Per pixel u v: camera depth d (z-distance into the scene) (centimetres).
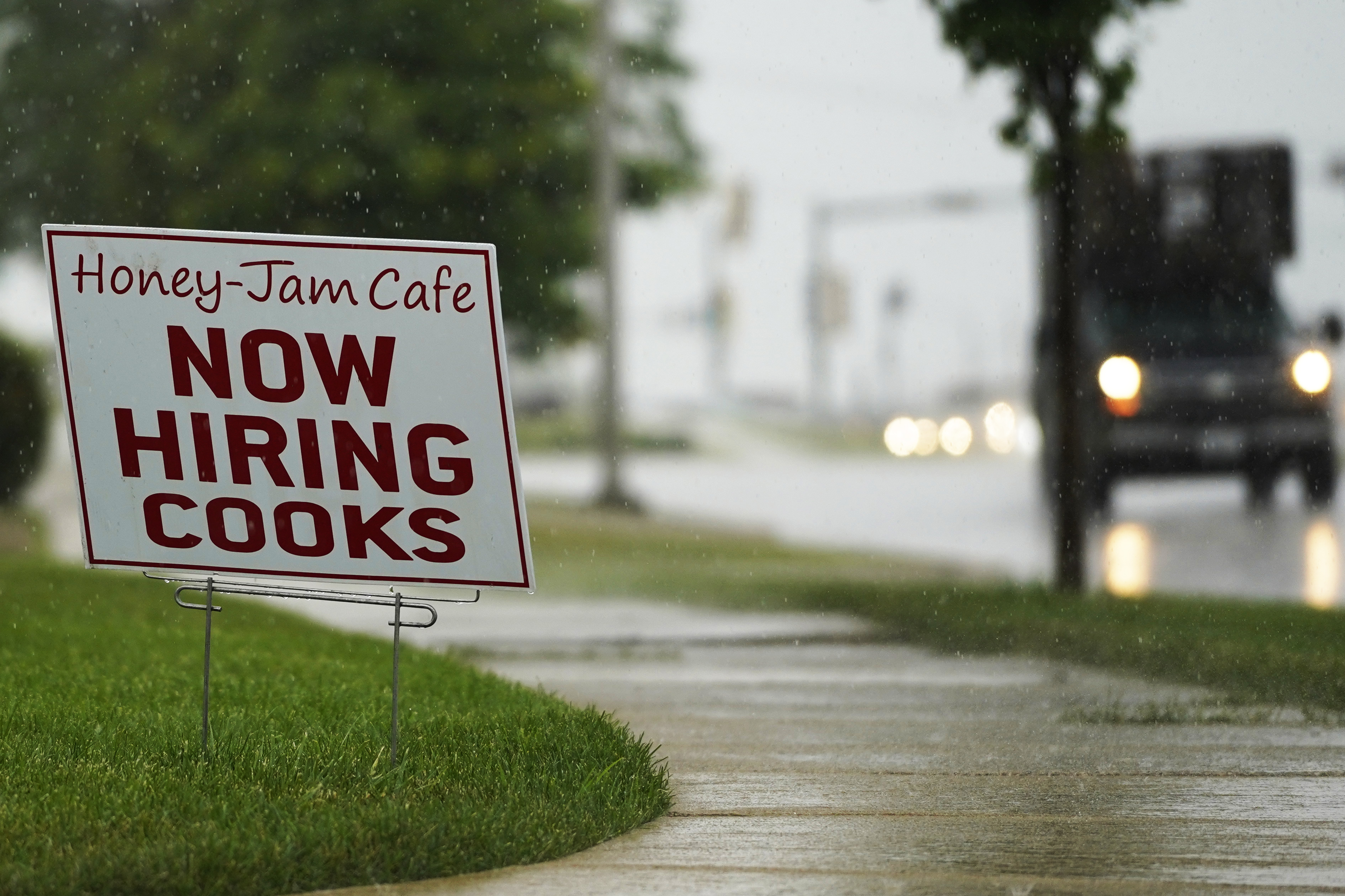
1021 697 2016
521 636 2647
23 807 1275
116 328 1366
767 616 2858
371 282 1345
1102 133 2866
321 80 6688
